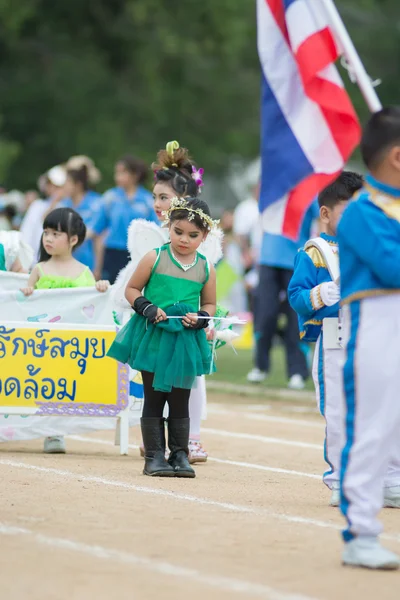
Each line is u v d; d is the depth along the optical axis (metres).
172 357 16.19
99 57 76.44
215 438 21.67
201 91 79.06
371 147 11.16
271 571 10.77
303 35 18.23
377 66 88.19
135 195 28.34
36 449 19.45
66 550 11.34
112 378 18.73
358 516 10.98
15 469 16.56
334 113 18.50
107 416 18.75
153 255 16.52
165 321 16.23
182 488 15.35
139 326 16.47
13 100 73.56
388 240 10.91
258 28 18.64
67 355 18.59
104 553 11.25
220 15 76.94
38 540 11.73
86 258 29.12
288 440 21.59
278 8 18.58
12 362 18.42
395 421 11.02
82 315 19.16
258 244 38.38
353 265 11.20
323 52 18.23
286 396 28.58
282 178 18.70
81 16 76.00
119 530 12.27
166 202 18.06
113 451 19.48
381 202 11.07
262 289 29.75
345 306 11.59
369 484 10.98
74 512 13.16
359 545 10.98
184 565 10.88
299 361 30.02
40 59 75.62
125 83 76.75
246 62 85.56
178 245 16.39
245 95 81.38
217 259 18.27
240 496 14.87
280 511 13.80
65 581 10.27
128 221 28.20
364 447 10.97
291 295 14.41
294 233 18.78
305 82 18.33
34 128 74.62
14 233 20.80
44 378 18.52
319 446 20.81
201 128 80.56
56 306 19.08
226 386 30.50
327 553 11.52
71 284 19.41
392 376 10.95
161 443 16.64
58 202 30.12
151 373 16.52
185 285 16.50
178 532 12.27
